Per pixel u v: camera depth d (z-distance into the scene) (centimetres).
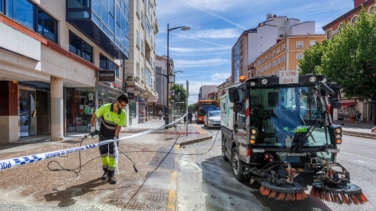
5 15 783
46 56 1024
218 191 571
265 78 545
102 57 1847
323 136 532
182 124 2936
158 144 1148
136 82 2467
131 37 2434
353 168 772
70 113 1662
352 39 3075
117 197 449
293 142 525
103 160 546
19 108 1238
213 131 2153
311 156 514
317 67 3669
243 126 572
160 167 686
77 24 1283
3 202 416
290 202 505
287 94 553
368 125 2934
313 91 554
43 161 710
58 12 1177
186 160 910
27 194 453
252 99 549
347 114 4275
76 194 459
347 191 410
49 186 498
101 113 547
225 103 859
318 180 457
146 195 463
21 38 822
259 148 521
